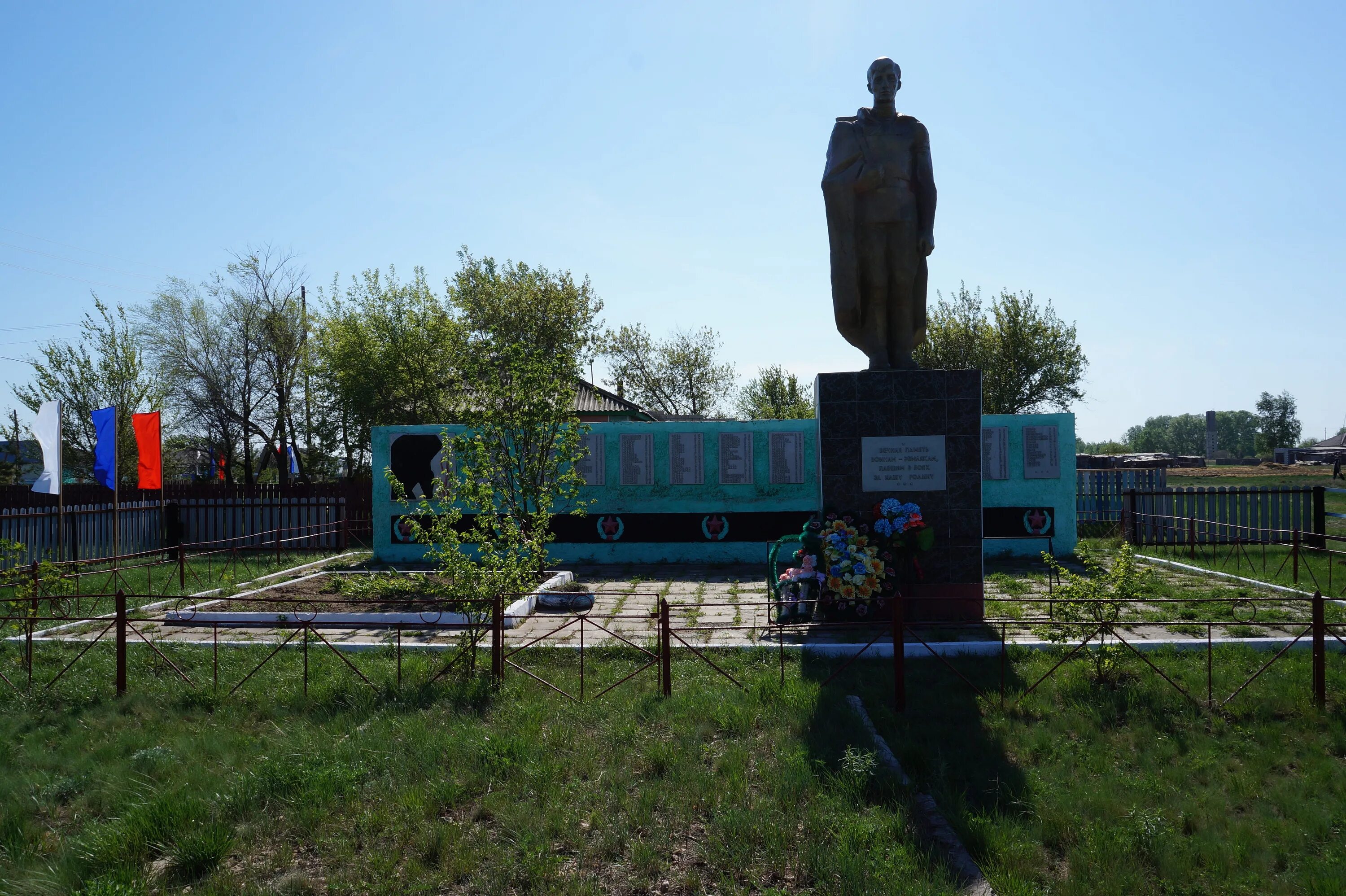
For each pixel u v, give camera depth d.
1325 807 5.38
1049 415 17.02
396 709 7.40
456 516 9.99
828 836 4.96
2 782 5.99
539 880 4.56
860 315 10.86
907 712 7.13
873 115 10.73
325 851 4.98
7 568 13.48
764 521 17.08
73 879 4.67
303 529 22.41
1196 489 20.30
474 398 24.56
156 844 5.02
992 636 9.59
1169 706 7.12
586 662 8.88
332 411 32.31
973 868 4.66
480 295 35.00
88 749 6.79
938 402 10.47
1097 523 23.36
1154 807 5.42
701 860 4.82
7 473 29.20
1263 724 6.77
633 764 6.12
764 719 6.92
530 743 6.44
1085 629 8.27
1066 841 5.04
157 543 21.75
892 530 10.24
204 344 30.53
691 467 17.20
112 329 28.98
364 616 11.02
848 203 10.60
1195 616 10.56
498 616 8.14
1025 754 6.27
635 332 51.25
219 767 6.28
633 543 17.22
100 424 17.67
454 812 5.48
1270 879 4.62
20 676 8.72
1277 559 16.34
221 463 33.34
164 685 8.29
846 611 10.20
